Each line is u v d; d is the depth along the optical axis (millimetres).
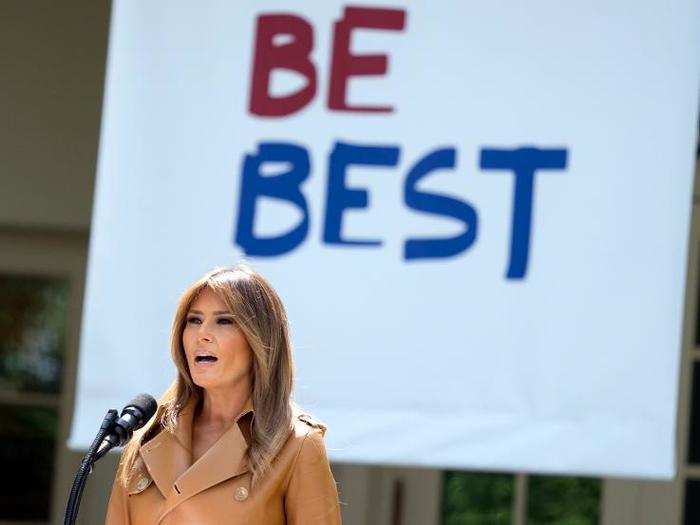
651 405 15484
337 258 16250
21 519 22594
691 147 15914
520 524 21969
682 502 21328
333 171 16453
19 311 23016
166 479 10422
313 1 16812
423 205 16234
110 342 16266
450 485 22188
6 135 22531
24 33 22641
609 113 16078
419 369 15898
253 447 10359
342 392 15945
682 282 15664
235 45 16859
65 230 22594
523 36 16375
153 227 16516
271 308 10469
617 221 15836
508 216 16047
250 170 16578
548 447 15531
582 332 15688
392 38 16641
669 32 16109
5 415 22828
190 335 10375
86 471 10172
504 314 15852
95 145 22531
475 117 16344
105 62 22625
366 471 22078
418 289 16047
